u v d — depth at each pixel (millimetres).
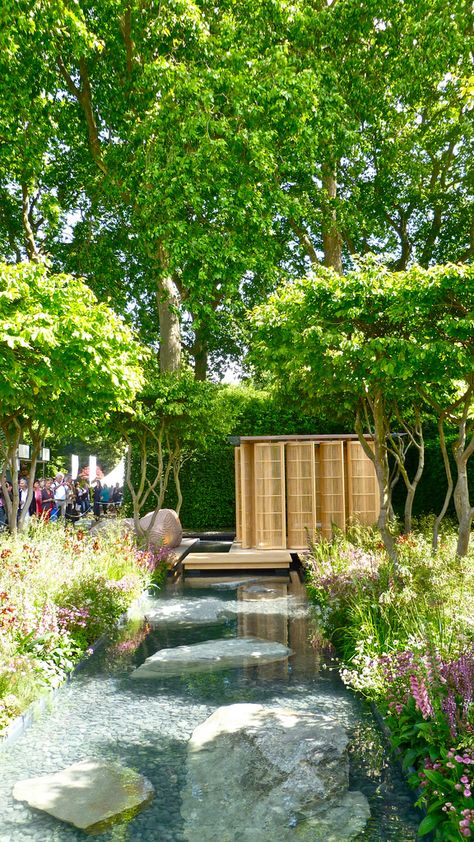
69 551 9617
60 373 6922
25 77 14742
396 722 4422
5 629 5598
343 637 6801
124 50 15758
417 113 18375
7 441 9859
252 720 4797
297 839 3250
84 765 4156
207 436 14344
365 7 15008
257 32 15117
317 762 4105
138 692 5645
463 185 18719
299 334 7203
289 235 18156
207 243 14344
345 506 15086
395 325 7324
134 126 15391
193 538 19016
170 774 4016
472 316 6562
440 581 7066
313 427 20219
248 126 14398
